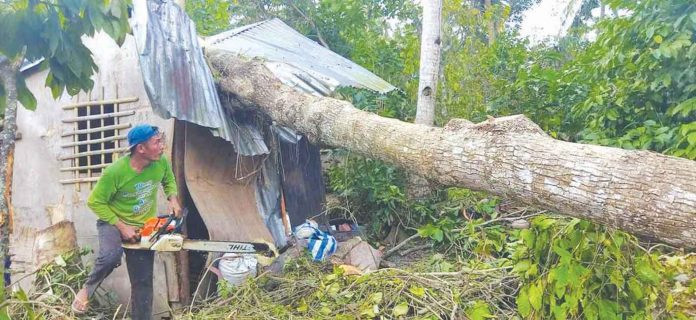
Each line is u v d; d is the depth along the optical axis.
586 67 6.01
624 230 2.46
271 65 5.54
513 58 7.98
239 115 5.23
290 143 5.77
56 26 2.71
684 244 2.25
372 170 5.91
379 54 8.75
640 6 4.86
